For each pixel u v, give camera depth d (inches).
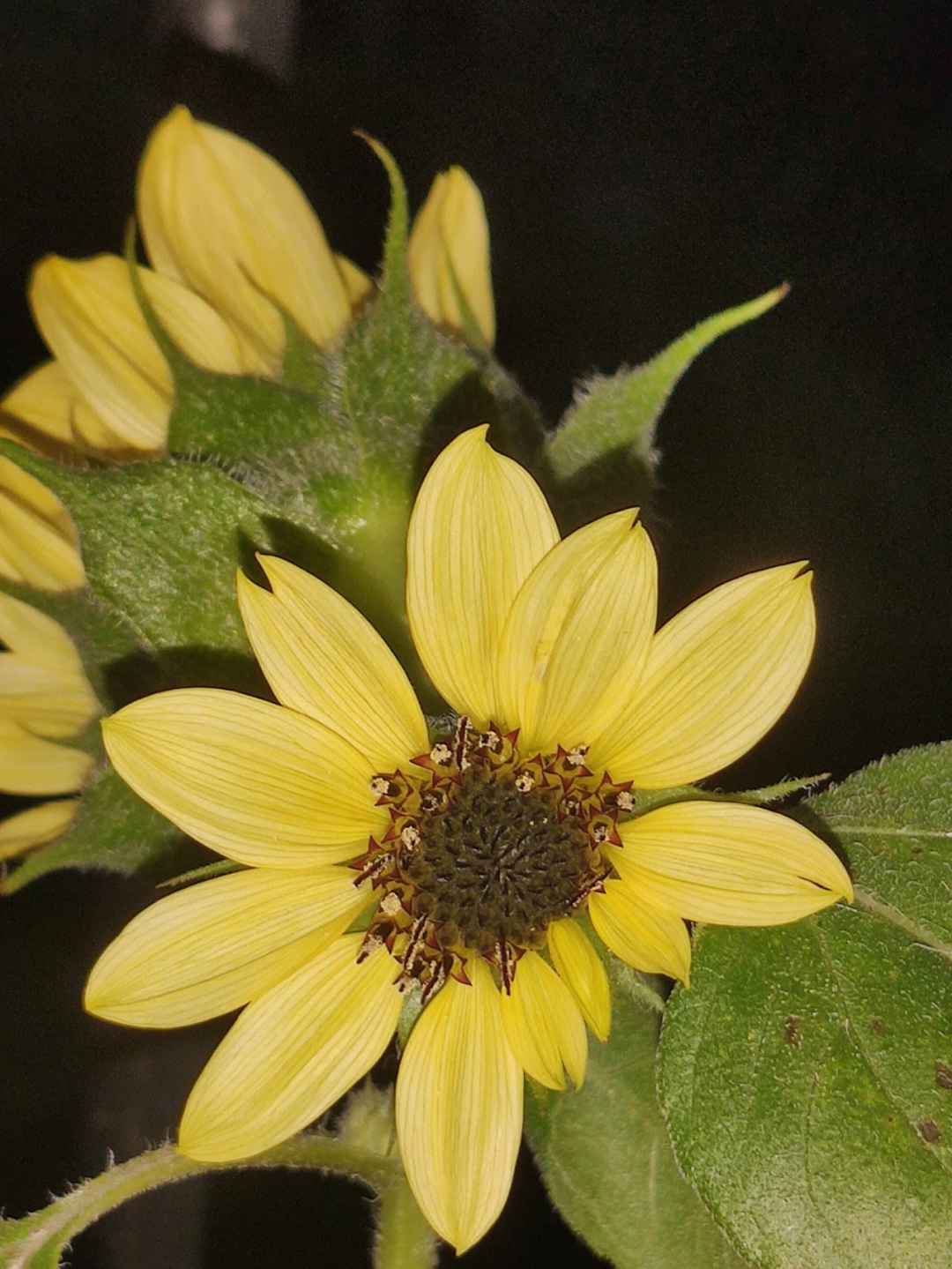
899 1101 12.6
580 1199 13.4
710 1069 12.7
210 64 17.1
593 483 13.1
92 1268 16.3
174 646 12.6
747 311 13.0
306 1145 13.2
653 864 12.6
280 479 12.9
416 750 12.7
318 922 12.6
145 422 13.9
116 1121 16.4
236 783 12.3
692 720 12.5
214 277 14.1
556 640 12.4
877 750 16.5
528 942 12.6
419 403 13.0
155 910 12.4
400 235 12.8
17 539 13.6
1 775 13.8
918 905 13.0
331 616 12.2
